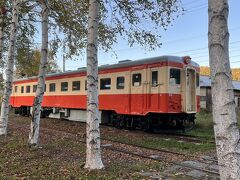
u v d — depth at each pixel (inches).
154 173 298.0
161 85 561.9
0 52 631.8
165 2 391.2
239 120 681.0
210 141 493.4
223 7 152.8
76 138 518.9
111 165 322.7
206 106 1087.0
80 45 529.3
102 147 435.8
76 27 506.6
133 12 402.9
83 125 743.7
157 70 571.2
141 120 621.0
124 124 663.8
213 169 319.6
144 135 564.7
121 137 539.8
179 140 507.5
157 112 565.3
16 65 884.6
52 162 333.1
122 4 396.2
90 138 303.4
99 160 304.3
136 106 605.6
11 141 451.5
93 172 288.4
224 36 152.3
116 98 652.1
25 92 1050.1
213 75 152.4
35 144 419.8
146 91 586.9
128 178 275.7
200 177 287.9
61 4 468.8
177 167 324.5
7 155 365.7
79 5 466.9
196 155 394.0
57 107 860.0
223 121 147.9
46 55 429.7
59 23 507.2
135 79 612.1
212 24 154.0
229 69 151.9
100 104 691.4
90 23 309.6
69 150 405.7
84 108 748.6
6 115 522.0
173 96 564.1
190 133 586.9
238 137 147.6
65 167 309.4
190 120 619.8
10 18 579.5
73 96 793.6
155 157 372.8
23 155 366.3
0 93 1270.9
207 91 1108.5
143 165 326.6
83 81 757.9
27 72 953.5
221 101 148.9
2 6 563.2
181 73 577.9
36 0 463.8
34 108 424.5
